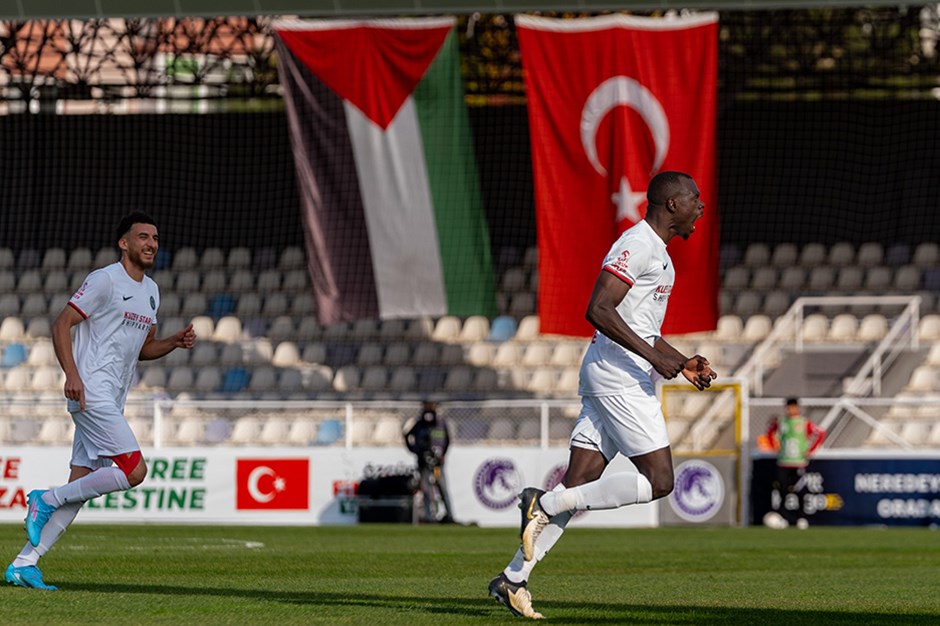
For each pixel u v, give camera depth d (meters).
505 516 72.56
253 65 95.50
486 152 102.19
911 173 101.88
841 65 97.44
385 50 69.69
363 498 72.69
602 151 66.94
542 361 96.06
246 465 73.00
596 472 21.67
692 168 66.31
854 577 35.06
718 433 78.25
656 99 66.75
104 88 95.75
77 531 58.75
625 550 48.41
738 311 97.88
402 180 69.56
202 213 104.62
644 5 68.75
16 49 95.44
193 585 28.86
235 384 96.38
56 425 93.56
